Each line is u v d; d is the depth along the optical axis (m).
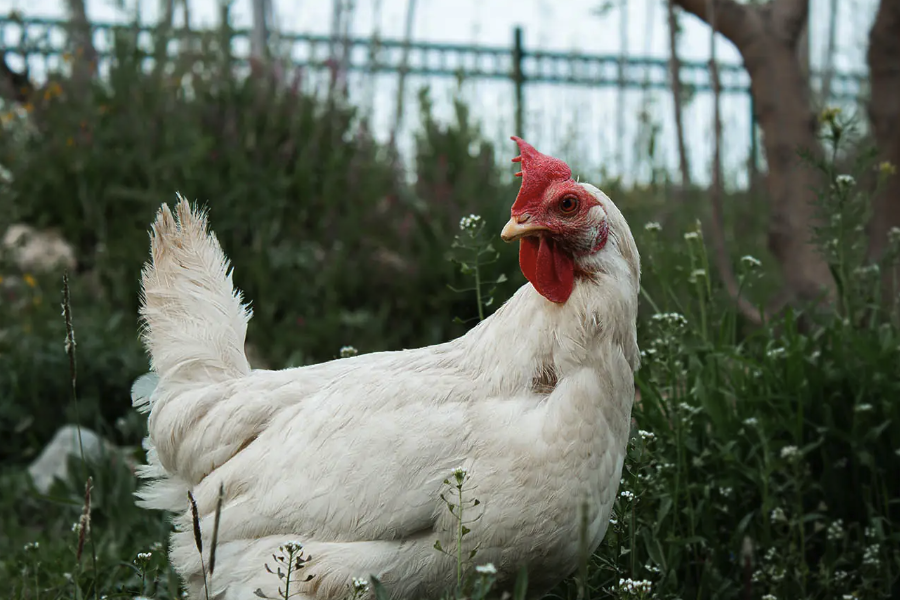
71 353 2.80
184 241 3.18
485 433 2.60
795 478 3.42
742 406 3.72
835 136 3.94
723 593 3.31
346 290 7.46
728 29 5.71
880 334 3.85
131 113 8.46
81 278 7.78
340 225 8.00
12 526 4.61
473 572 2.60
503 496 2.54
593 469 2.60
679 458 3.38
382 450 2.61
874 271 4.02
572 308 2.63
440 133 9.34
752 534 3.55
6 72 9.63
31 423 5.92
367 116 9.66
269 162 8.30
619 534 3.05
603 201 2.65
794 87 5.61
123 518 4.29
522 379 2.66
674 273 4.62
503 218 7.13
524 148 2.72
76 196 8.23
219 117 8.52
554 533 2.57
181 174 7.81
